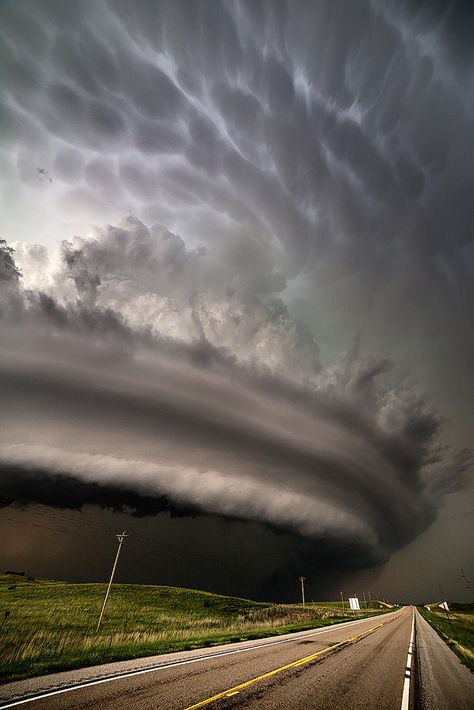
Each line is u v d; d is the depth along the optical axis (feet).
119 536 105.09
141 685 27.58
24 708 22.07
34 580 317.42
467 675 44.19
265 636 65.87
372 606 431.02
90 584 223.10
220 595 223.10
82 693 25.14
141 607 163.12
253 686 28.76
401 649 58.13
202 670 33.58
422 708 26.99
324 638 66.39
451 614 265.13
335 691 29.07
